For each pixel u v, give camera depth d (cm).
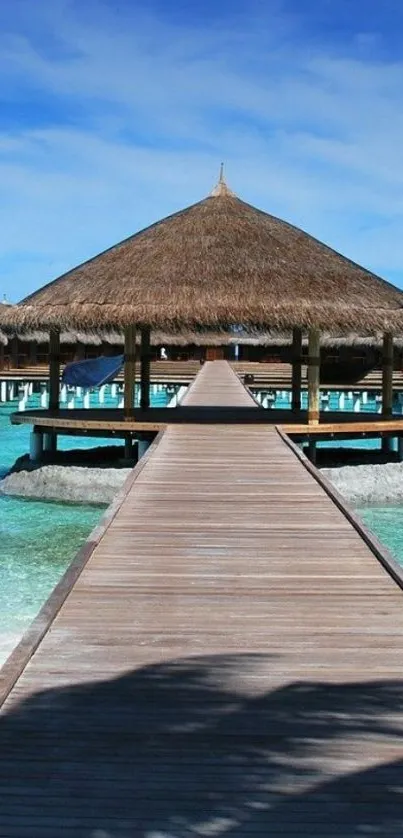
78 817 316
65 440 2373
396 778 344
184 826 311
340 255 1697
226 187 1767
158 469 1075
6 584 896
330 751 365
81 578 612
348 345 3136
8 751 362
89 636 498
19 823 311
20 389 3728
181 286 1491
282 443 1311
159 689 426
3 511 1319
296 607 554
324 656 471
